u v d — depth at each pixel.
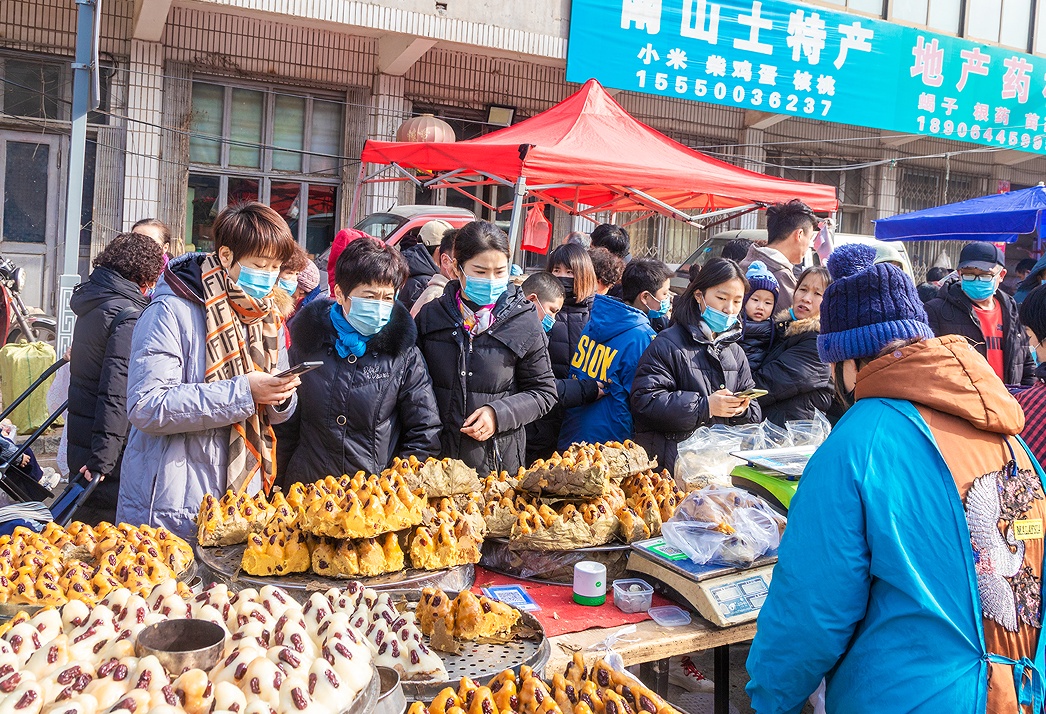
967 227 7.01
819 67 10.41
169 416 2.22
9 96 8.58
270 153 9.65
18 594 1.70
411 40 9.09
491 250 2.96
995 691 1.45
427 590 1.83
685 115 11.24
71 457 3.30
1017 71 11.53
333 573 1.96
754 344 3.75
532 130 5.95
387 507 1.99
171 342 2.29
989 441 1.57
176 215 9.16
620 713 1.38
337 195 10.02
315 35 9.55
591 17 9.45
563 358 4.04
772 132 11.70
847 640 1.53
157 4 7.99
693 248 11.52
